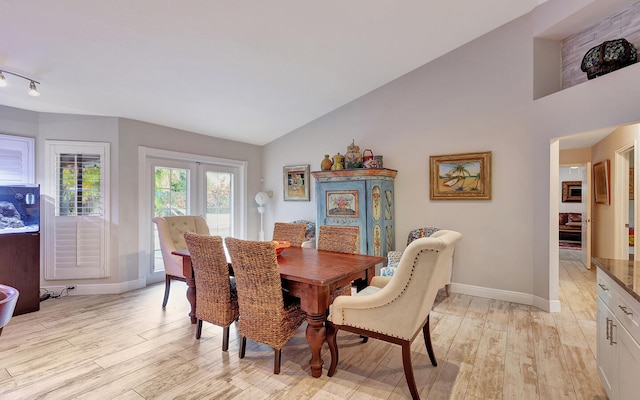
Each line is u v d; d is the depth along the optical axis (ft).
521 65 11.75
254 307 7.22
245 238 18.54
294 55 11.02
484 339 8.92
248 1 8.18
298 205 18.03
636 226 12.22
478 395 6.41
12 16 7.39
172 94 12.00
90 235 12.83
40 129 12.40
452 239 6.48
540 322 10.09
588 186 18.30
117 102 12.01
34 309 10.95
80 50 8.87
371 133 15.33
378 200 13.58
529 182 11.64
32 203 11.16
